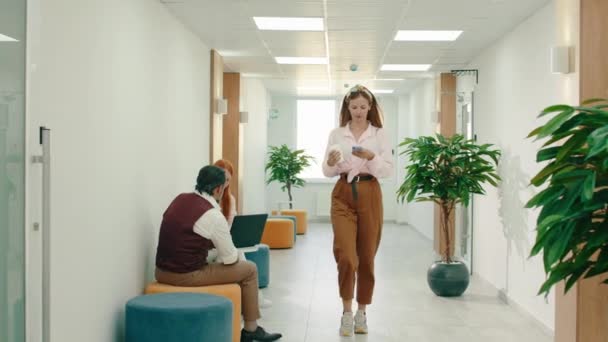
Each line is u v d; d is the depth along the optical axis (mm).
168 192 5285
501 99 6355
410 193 6234
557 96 4562
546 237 2043
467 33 6230
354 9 5340
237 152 9367
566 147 2131
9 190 2402
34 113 2727
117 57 3918
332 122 14414
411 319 5254
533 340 4633
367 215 4457
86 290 3412
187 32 6066
